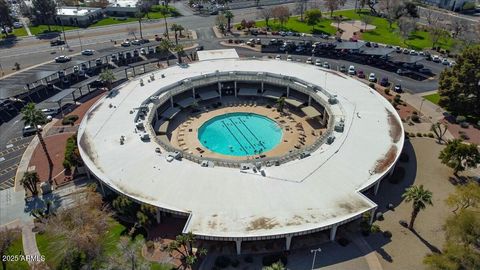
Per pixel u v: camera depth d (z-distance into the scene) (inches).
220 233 3245.6
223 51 7278.5
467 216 3137.3
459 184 4178.2
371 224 3577.8
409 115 5600.4
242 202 3580.2
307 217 3405.5
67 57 7549.2
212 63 6668.3
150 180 3887.8
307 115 5447.8
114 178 3924.7
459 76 5344.5
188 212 3467.0
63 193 4173.2
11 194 4200.3
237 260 3289.9
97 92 6451.8
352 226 3629.4
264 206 3531.0
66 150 4581.7
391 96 6151.6
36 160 4756.4
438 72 6988.2
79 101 6166.3
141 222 3538.4
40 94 6314.0
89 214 3432.6
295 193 3671.3
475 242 3080.7
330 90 5610.2
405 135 5088.6
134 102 5378.9
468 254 2965.1
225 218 3408.0
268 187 3752.5
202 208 3518.7
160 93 5659.5
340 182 3804.1
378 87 6471.5
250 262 3284.9
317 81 5890.8
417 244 3442.4
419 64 7303.2
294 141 5073.8
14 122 5570.9
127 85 5900.6
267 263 3260.3
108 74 6151.6
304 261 3292.3
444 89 5541.3
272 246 3427.7
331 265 3255.4
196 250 3405.5
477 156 4074.8
